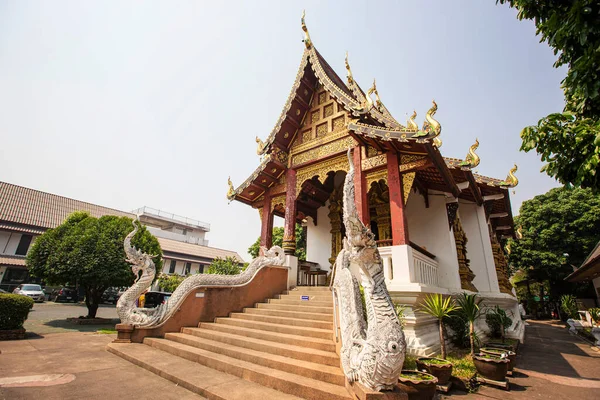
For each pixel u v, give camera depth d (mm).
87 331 11734
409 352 7359
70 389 4852
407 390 4707
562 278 26672
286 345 6438
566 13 4316
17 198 31375
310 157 12336
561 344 13477
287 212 12352
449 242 10984
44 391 4684
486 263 12367
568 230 26094
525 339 15102
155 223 50375
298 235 26547
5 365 6102
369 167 10188
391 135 8375
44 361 6555
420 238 11633
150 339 8203
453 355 8289
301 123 13289
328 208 15859
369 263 4305
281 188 13344
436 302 7551
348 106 10523
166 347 7527
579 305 26688
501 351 7672
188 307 9078
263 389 4938
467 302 8258
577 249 25391
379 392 3568
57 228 14938
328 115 12461
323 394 4395
